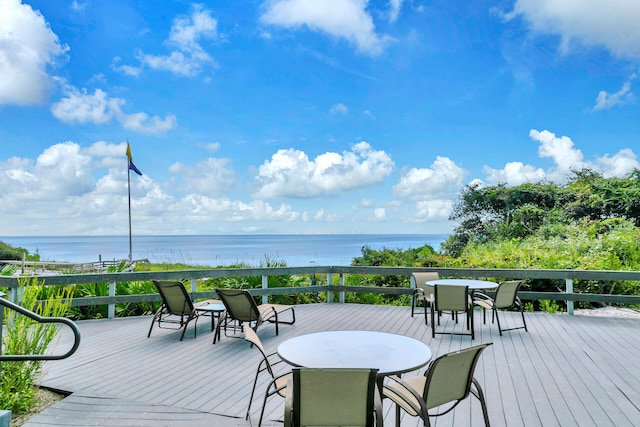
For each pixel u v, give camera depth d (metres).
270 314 6.30
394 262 13.23
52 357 2.68
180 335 6.42
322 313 8.05
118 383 4.28
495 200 18.73
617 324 7.11
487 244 15.98
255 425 3.31
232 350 5.55
